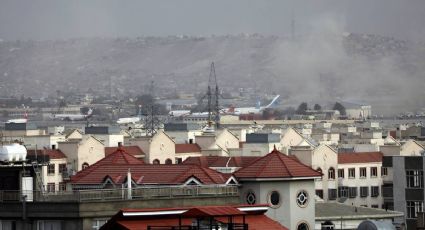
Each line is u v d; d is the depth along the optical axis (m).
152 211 158.00
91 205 175.25
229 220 155.12
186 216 153.75
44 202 175.62
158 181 196.50
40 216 175.62
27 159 195.25
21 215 176.38
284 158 199.62
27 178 189.75
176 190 187.25
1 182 189.38
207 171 197.88
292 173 197.50
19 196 180.38
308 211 199.25
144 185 196.38
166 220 158.62
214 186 192.00
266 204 186.25
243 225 154.00
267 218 170.25
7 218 177.12
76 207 174.25
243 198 196.75
